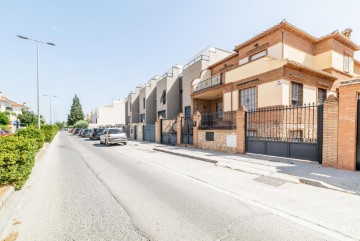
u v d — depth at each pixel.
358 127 6.11
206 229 3.13
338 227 3.13
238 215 3.60
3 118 38.62
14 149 5.34
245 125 10.01
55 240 2.89
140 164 8.79
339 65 14.98
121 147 16.59
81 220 3.50
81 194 4.85
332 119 6.63
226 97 15.04
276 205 4.02
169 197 4.57
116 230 3.15
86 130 35.19
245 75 13.46
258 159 8.56
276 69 11.41
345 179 5.33
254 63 12.81
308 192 4.76
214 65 19.14
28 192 5.02
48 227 3.26
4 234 3.05
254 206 3.99
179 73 25.69
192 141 14.54
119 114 56.50
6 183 4.97
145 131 22.70
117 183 5.78
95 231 3.12
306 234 2.95
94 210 3.91
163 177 6.42
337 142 6.51
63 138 31.89
